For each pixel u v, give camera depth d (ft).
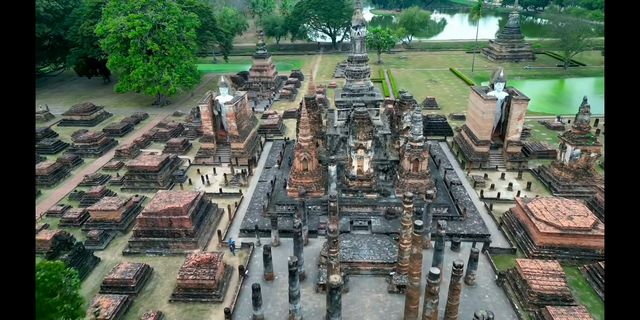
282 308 112.47
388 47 389.60
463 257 129.70
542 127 231.09
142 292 119.96
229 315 107.14
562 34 342.85
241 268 121.08
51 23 298.97
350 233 139.13
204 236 140.46
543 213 130.93
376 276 122.21
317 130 180.14
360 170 154.10
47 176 177.47
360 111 149.59
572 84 316.40
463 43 459.73
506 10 647.15
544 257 126.82
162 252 135.23
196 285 115.75
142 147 215.10
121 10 254.88
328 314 96.07
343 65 374.63
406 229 110.83
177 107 273.75
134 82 252.62
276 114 246.88
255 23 527.40
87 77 329.52
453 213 149.89
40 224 149.89
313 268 126.82
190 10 313.53
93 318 104.58
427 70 361.92
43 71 355.56
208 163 195.83
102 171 192.34
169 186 176.24
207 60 418.92
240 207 160.66
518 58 378.73
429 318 96.43
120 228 145.79
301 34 436.35
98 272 128.16
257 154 201.36
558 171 167.84
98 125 244.63
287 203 155.33
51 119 253.24
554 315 100.53
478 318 87.66
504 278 118.32
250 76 299.79
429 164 188.44
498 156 189.88
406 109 178.09
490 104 178.29
